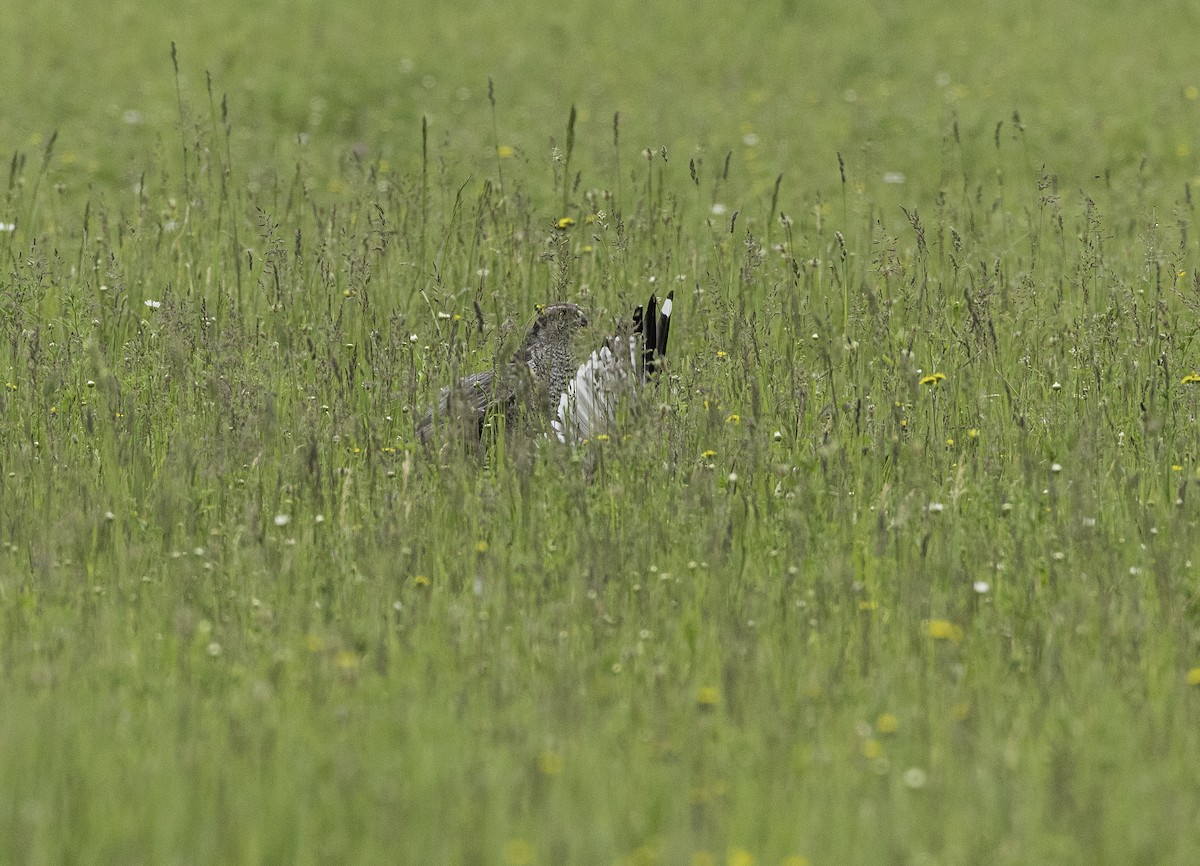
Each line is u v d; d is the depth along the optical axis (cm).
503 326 1602
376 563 1258
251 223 2420
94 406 1664
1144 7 5128
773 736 970
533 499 1398
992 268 2244
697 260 2141
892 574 1274
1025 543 1314
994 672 1117
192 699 1014
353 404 1666
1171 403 1658
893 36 4822
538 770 911
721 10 5009
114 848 838
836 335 2012
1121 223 2616
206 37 4575
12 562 1275
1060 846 866
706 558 1296
